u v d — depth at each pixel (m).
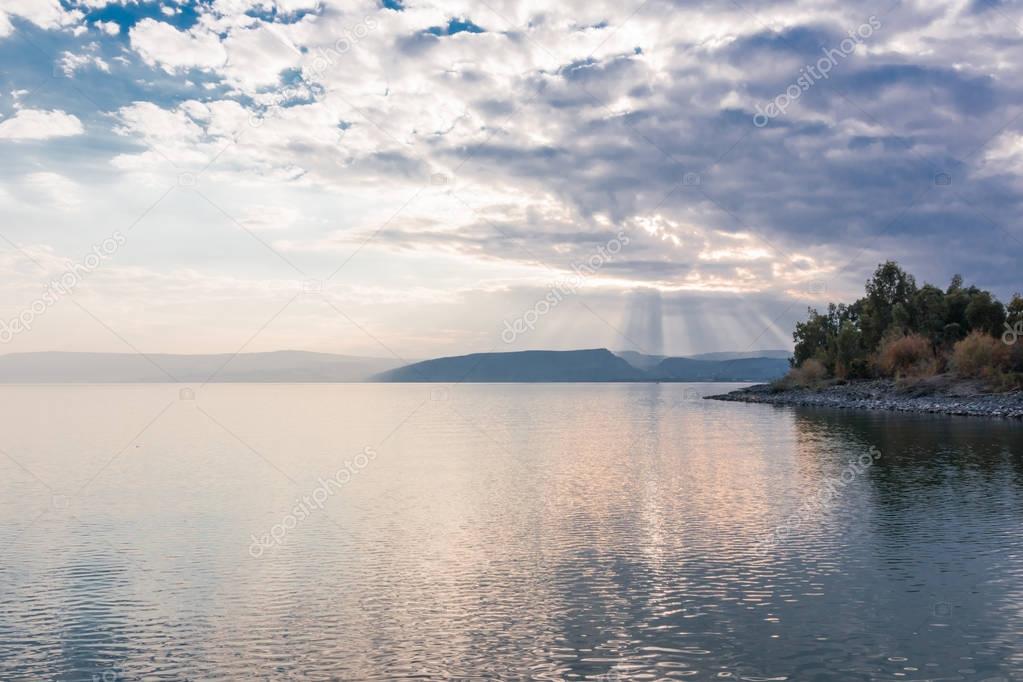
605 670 15.70
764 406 122.00
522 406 146.88
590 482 39.97
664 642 17.09
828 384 146.00
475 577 22.16
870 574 21.84
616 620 18.45
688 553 24.42
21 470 47.12
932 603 19.33
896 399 105.00
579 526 28.78
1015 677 15.18
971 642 16.86
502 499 34.94
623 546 25.48
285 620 18.88
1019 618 18.23
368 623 18.58
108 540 27.27
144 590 21.38
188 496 36.69
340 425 90.25
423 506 33.34
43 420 99.94
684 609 19.14
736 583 21.17
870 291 144.12
